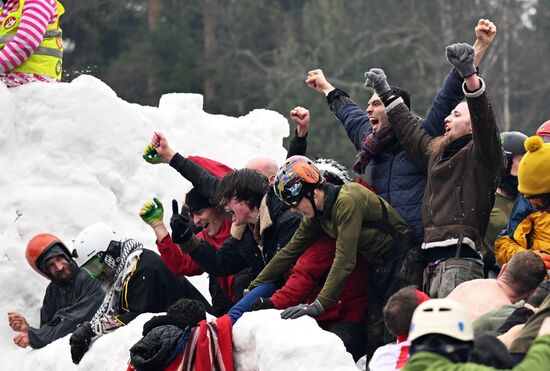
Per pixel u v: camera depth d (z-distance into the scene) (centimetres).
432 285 998
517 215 1036
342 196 1016
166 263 1168
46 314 1322
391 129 1073
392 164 1074
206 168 1195
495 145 980
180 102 1566
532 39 4600
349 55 4169
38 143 1417
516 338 818
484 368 714
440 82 4150
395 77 4216
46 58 1442
